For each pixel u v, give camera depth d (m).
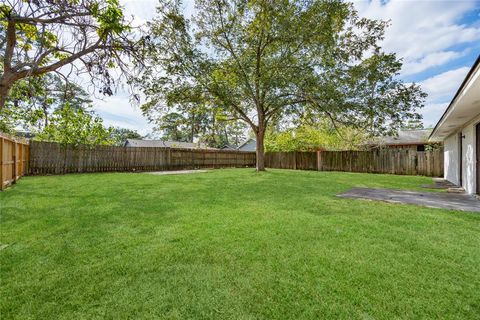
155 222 3.33
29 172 9.41
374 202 4.69
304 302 1.59
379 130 10.61
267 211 3.95
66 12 3.78
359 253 2.32
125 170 12.50
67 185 6.61
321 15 9.65
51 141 10.55
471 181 6.02
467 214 3.78
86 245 2.52
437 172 11.02
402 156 12.06
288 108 11.79
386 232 2.92
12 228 3.01
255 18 10.12
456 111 5.49
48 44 4.26
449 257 2.24
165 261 2.17
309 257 2.24
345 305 1.56
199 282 1.83
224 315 1.48
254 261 2.17
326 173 11.91
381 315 1.46
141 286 1.78
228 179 8.68
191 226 3.16
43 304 1.57
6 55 3.80
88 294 1.68
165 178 8.83
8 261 2.14
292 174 11.00
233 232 2.92
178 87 10.88
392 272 1.96
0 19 3.96
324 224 3.23
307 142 16.94
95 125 11.69
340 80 10.23
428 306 1.54
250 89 11.21
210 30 11.42
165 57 9.99
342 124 11.47
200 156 16.05
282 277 1.90
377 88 10.04
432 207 4.28
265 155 17.22
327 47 9.88
